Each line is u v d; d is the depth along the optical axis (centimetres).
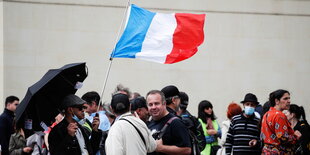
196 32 1379
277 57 2256
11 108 1633
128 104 1066
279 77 2253
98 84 2133
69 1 2130
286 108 1432
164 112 1155
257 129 1617
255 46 2242
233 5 2230
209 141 1792
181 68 2188
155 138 1135
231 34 2227
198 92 2197
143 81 2164
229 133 1650
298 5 2269
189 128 1312
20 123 1130
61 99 1142
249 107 1603
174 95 1255
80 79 1154
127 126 1035
